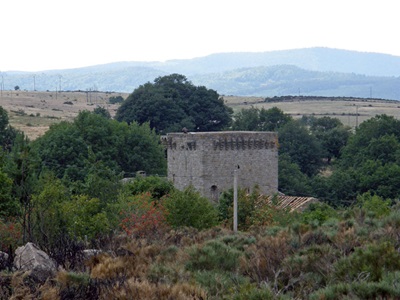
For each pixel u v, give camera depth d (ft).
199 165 279.28
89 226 150.41
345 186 349.20
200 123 522.88
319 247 93.71
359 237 99.96
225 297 75.36
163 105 498.28
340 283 73.92
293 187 364.38
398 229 103.60
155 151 384.06
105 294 75.61
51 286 78.64
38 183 173.47
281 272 84.69
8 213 168.45
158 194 268.41
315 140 480.64
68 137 335.88
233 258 98.94
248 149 287.07
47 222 139.13
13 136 399.03
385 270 79.56
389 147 381.81
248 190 287.07
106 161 346.33
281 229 125.70
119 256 103.35
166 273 91.25
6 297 73.31
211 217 191.83
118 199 190.08
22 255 91.35
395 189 336.70
